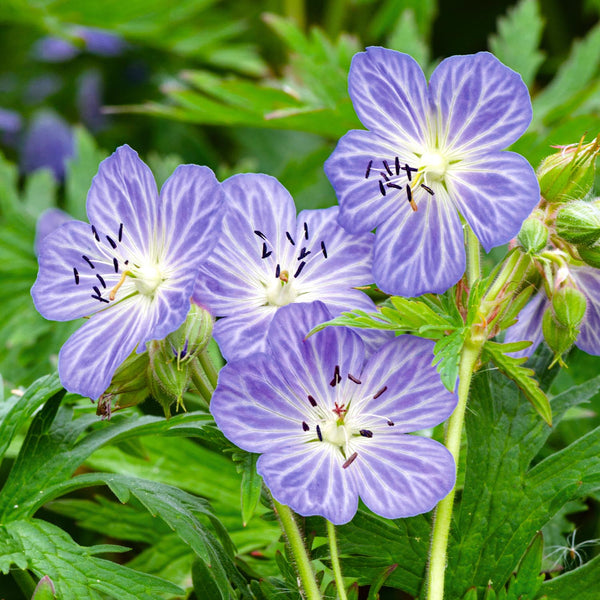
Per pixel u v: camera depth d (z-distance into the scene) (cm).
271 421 37
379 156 38
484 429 40
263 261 38
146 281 37
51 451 39
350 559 39
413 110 38
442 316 37
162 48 81
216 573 38
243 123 59
